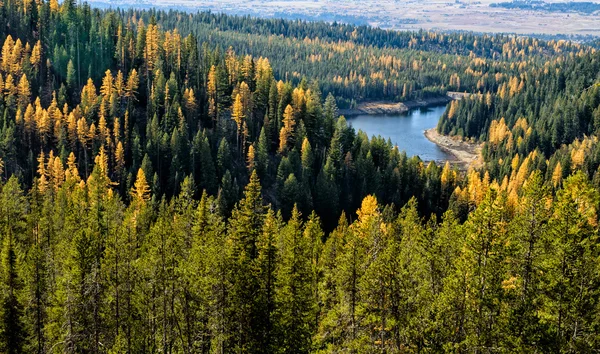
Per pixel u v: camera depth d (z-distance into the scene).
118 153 135.62
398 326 41.22
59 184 123.38
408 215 71.50
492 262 40.00
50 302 50.62
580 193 44.34
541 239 41.00
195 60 185.88
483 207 40.91
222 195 121.06
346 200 145.00
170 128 149.75
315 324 51.44
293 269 47.09
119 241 49.72
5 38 182.88
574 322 38.25
